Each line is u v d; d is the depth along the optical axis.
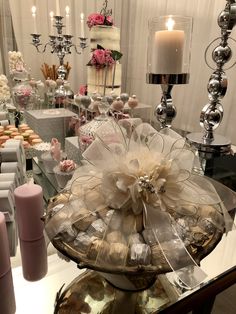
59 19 1.68
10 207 0.62
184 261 0.42
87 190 0.50
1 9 2.18
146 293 0.57
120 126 0.52
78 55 2.51
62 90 1.61
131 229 0.45
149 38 0.91
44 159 0.92
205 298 0.59
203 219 0.49
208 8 1.86
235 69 1.71
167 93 0.94
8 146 0.83
